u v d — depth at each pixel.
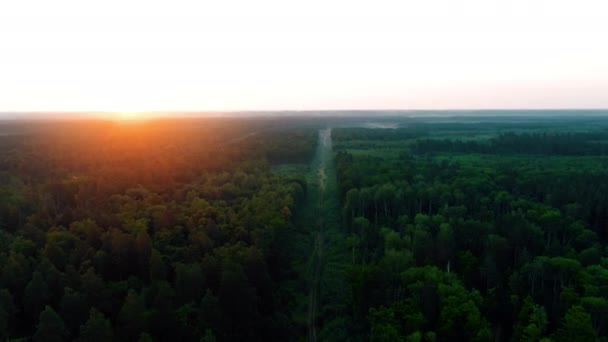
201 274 68.56
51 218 100.31
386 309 68.06
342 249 103.50
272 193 122.69
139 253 77.56
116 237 77.44
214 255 79.38
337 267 93.94
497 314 68.06
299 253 101.69
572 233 97.06
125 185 127.62
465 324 63.94
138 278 75.12
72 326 60.09
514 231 89.75
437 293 69.62
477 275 78.81
